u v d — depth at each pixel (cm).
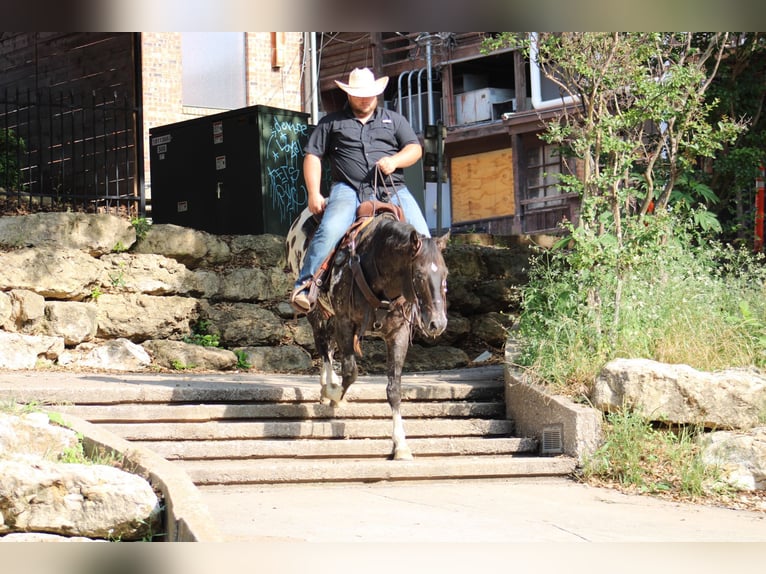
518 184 3375
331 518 782
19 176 1845
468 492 917
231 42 2411
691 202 1498
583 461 995
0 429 816
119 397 1048
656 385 1019
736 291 1251
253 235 1623
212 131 1769
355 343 1009
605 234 1205
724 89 1681
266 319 1547
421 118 3488
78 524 720
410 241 905
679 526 793
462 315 1698
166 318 1469
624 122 1237
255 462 982
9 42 2295
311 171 1052
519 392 1115
